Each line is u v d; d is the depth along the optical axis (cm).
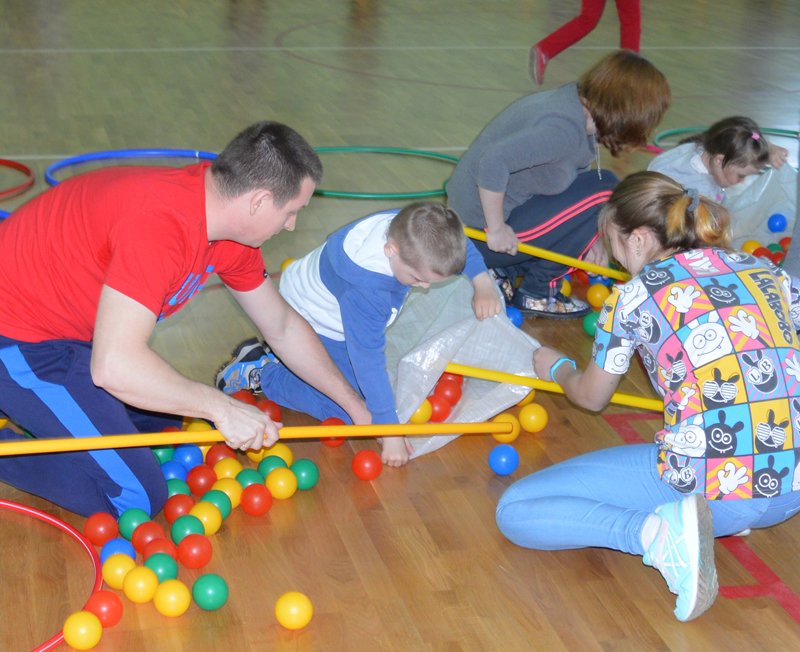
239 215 223
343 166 559
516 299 406
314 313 306
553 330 395
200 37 902
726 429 226
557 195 386
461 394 332
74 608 230
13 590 234
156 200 219
